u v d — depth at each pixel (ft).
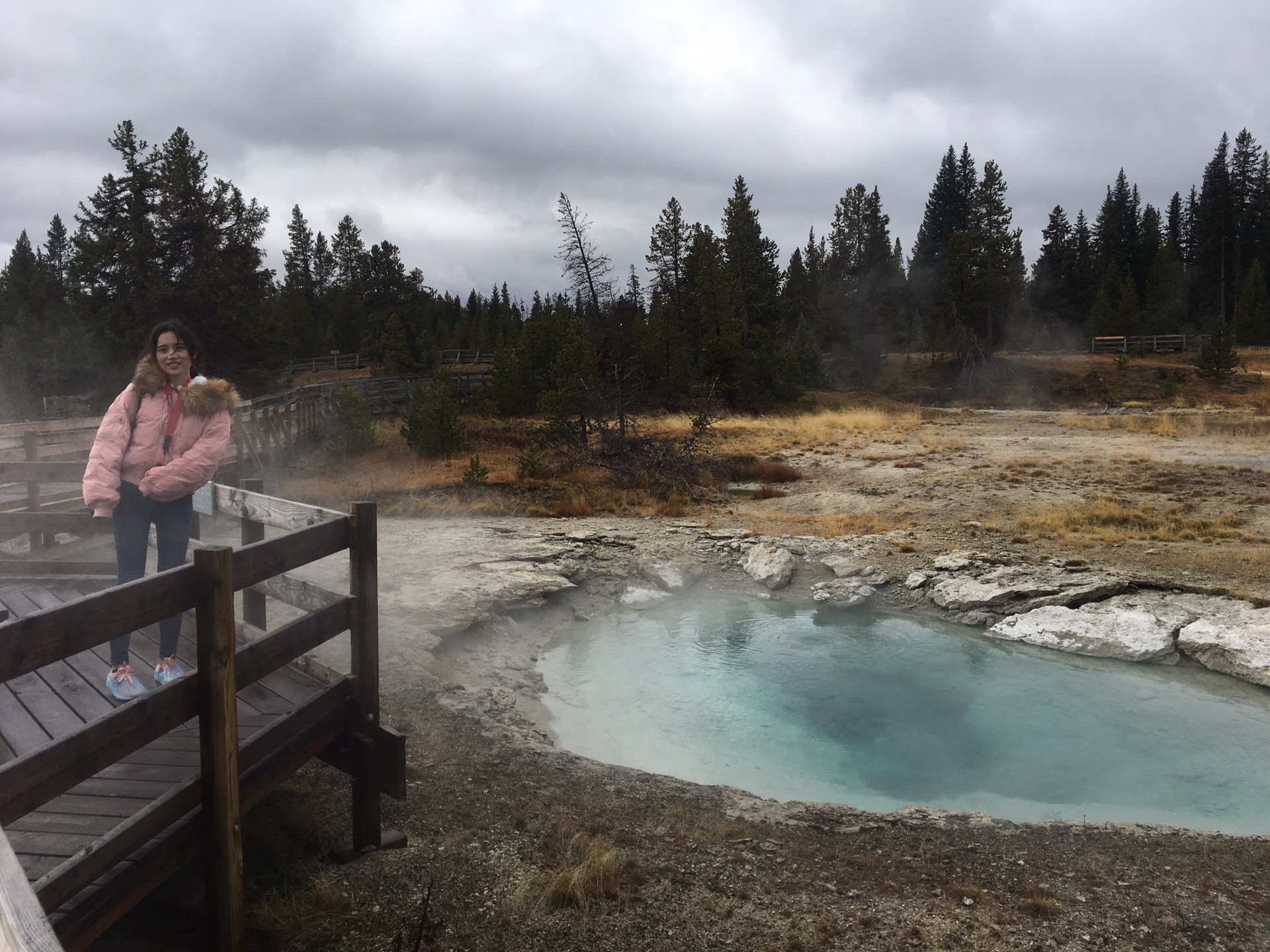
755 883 13.88
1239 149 239.91
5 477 19.13
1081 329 234.38
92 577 17.67
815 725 23.93
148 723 9.24
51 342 117.39
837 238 207.31
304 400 73.26
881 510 51.11
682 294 150.30
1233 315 219.82
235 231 101.30
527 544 40.73
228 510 16.08
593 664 28.71
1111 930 13.00
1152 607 31.94
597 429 68.80
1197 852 15.96
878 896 13.70
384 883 13.01
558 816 15.90
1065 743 22.86
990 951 12.21
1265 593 32.30
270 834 13.78
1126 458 67.67
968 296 165.68
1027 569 36.63
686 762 21.53
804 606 35.88
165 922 10.71
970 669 28.60
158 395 13.14
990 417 114.73
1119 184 272.31
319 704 12.25
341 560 34.81
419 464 64.28
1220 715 24.81
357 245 216.33
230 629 9.92
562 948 11.79
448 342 208.23
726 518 49.49
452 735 19.65
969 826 16.76
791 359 129.59
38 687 12.96
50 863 8.89
